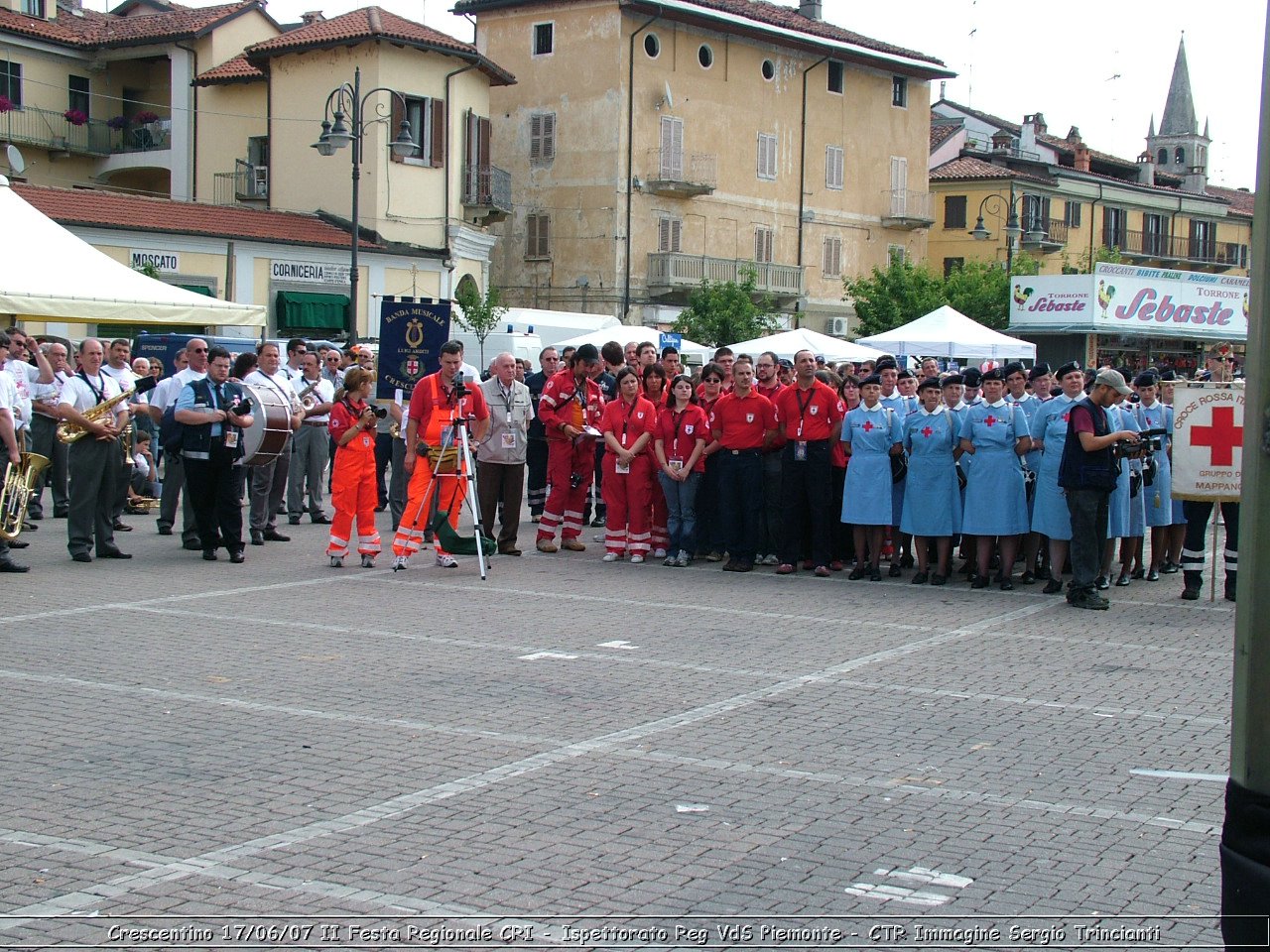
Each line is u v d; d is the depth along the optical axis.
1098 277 33.47
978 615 12.32
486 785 6.84
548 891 5.46
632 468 15.24
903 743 7.84
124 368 16.91
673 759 7.39
